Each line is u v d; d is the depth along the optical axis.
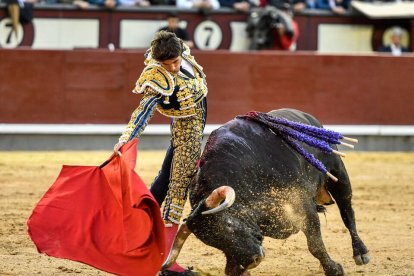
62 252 7.32
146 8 22.09
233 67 20.86
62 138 20.45
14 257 9.35
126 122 20.53
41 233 7.40
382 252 10.12
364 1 24.53
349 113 21.48
